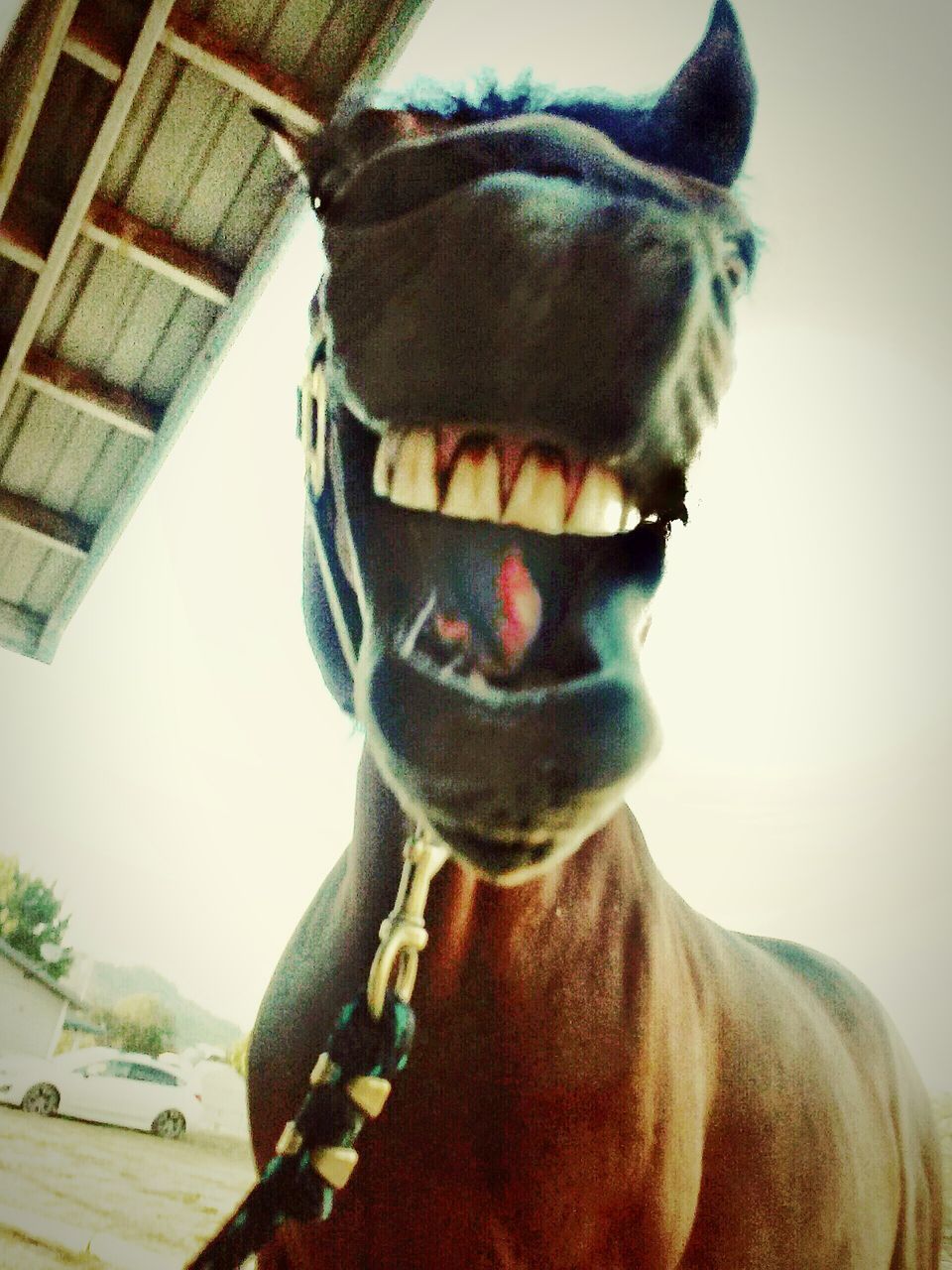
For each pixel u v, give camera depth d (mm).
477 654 723
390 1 2402
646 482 784
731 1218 1084
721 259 902
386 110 998
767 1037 1250
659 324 781
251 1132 1325
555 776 681
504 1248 974
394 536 786
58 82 2682
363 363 798
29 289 3119
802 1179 1177
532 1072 948
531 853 700
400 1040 912
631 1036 970
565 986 963
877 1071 1579
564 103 1030
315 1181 931
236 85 2604
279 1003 1312
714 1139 1102
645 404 757
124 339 3227
